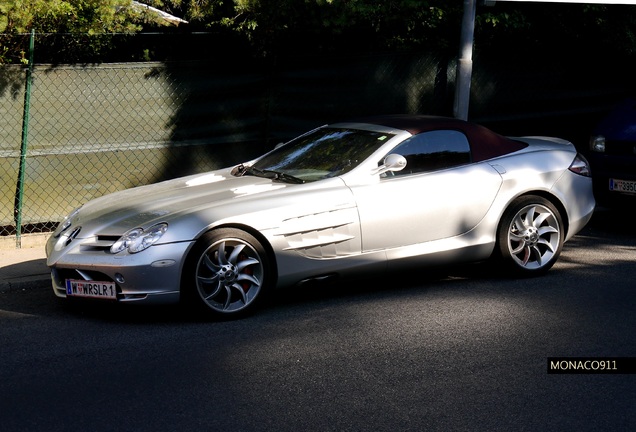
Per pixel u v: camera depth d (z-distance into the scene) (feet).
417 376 17.43
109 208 23.06
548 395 16.39
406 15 36.35
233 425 15.03
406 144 24.25
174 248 20.75
